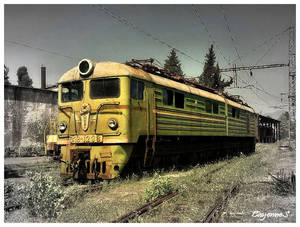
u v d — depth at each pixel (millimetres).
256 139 26125
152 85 10367
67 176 9320
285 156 20547
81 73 9539
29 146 18797
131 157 9484
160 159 11609
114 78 9180
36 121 19875
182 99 12438
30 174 7250
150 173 10477
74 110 9586
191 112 13055
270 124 49781
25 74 45969
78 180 9391
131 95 9211
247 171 11719
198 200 7078
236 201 6992
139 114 9516
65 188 8016
